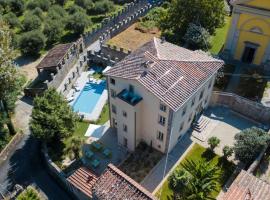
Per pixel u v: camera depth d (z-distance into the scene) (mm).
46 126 47625
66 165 48062
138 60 45906
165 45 50031
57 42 75500
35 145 52719
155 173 46594
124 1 90312
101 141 51688
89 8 86500
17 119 57281
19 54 71562
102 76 65062
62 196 46062
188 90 44094
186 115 47906
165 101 41781
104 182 38625
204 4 64125
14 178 48188
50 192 46469
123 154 49688
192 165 47125
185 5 65688
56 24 74562
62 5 89125
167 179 45656
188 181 39312
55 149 50312
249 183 37406
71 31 78500
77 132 53625
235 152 46031
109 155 49219
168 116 43219
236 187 37031
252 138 45188
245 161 45469
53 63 61500
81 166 47281
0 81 47125
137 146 50344
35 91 60312
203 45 66125
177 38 69750
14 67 49031
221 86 58438
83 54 69500
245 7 57344
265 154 47250
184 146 50156
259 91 57719
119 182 38094
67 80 62594
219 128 52938
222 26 71188
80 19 75688
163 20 70250
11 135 53969
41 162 50219
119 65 46812
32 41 69500
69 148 50469
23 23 77438
